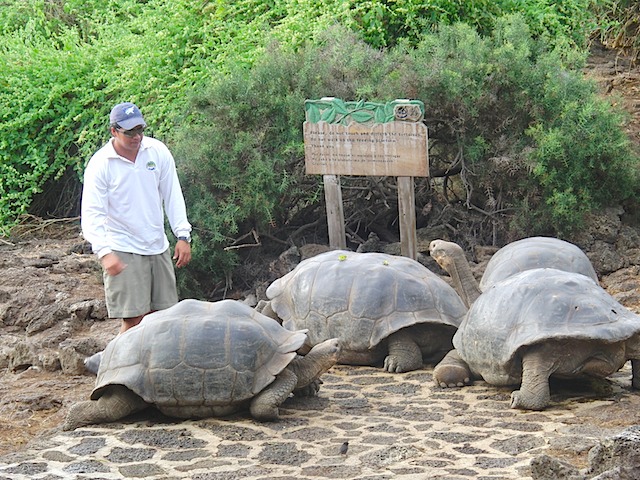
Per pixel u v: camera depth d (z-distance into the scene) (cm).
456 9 1126
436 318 694
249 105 990
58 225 1256
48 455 543
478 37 1034
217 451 543
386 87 982
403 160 869
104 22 1471
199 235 955
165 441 562
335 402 632
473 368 645
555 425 567
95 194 666
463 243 1000
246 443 555
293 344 603
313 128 892
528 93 978
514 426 569
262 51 1054
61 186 1294
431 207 1050
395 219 1052
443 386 657
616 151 977
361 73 1012
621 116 1020
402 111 861
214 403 584
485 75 980
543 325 594
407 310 698
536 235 977
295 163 987
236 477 502
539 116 982
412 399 633
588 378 647
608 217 992
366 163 880
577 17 1251
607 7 1450
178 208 701
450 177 1057
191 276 965
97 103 1253
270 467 516
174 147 991
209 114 1001
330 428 578
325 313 714
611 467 439
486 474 492
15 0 1550
